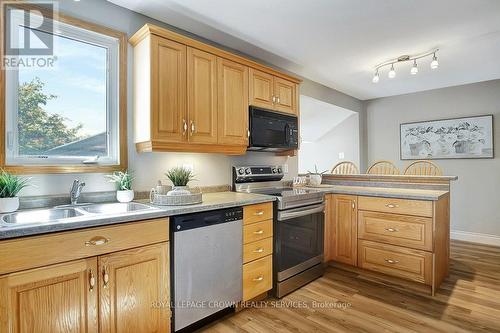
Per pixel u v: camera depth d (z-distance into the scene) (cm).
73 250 135
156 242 165
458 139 422
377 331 189
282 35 260
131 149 218
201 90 225
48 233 128
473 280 271
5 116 166
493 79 393
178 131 211
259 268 225
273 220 239
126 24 216
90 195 198
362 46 284
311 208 268
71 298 134
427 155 451
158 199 192
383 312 213
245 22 238
